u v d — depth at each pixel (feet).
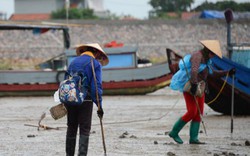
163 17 524.93
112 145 85.25
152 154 77.92
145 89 197.47
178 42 449.06
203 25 459.73
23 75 198.39
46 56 419.95
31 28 203.21
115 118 125.29
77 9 631.97
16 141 89.51
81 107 68.90
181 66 85.25
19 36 434.71
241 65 123.24
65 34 215.31
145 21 462.60
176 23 462.19
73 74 68.69
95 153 78.59
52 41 431.02
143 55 435.94
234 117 126.21
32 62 412.57
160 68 197.98
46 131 101.50
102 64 72.59
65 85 68.03
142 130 103.65
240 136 95.35
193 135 86.22
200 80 84.33
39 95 199.52
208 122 115.85
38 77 199.00
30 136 94.38
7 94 198.18
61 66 223.92
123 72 197.98
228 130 102.99
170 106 154.71
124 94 198.39
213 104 128.47
